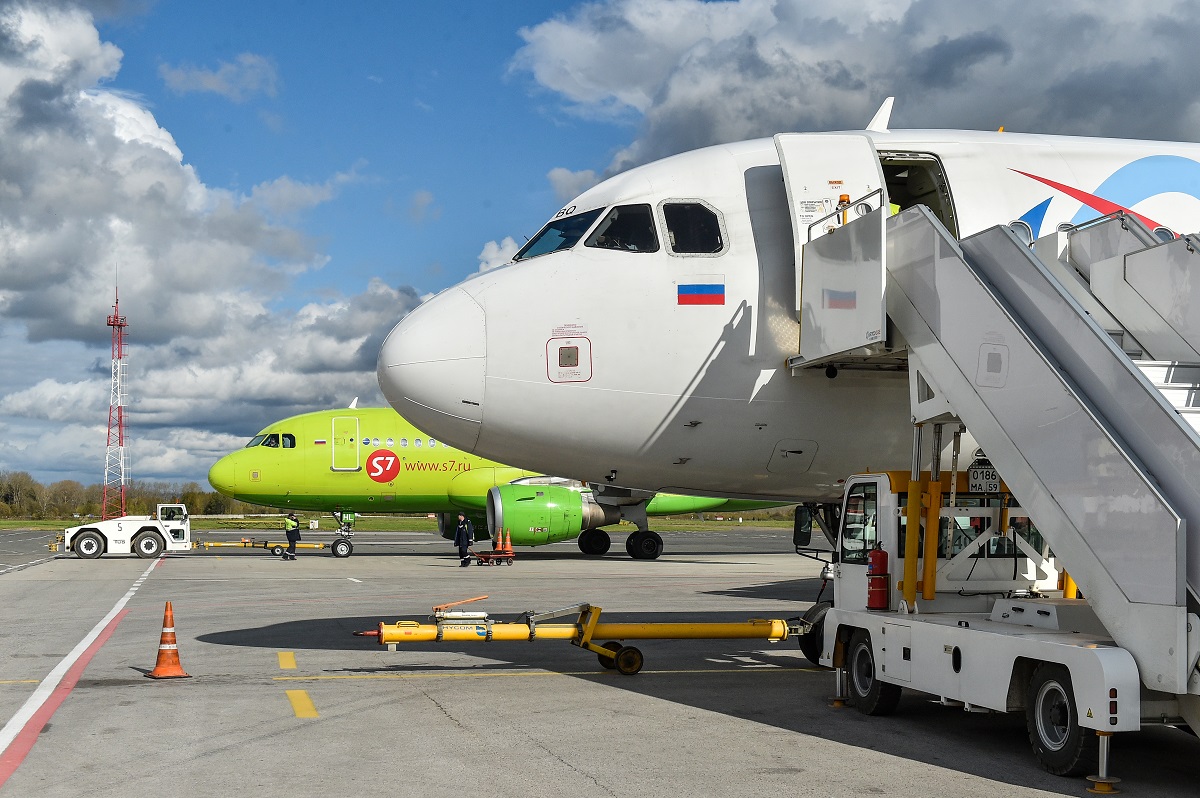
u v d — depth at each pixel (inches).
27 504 5369.1
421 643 540.4
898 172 442.6
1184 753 305.9
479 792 248.7
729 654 516.7
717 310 395.5
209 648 510.3
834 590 395.2
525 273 402.9
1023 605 310.2
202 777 261.1
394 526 3459.6
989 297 301.4
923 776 269.4
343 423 1336.1
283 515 4217.5
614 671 454.6
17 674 425.7
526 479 1339.8
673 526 3865.7
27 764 274.7
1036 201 415.8
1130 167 432.5
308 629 585.9
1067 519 270.7
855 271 352.8
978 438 307.6
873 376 402.0
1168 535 237.0
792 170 396.5
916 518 354.9
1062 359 281.1
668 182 410.9
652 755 289.7
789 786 257.4
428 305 410.0
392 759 282.0
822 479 422.9
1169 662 236.5
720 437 403.2
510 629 428.8
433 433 410.3
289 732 316.5
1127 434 257.9
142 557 1430.9
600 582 957.8
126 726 323.9
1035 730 275.7
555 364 390.9
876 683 349.4
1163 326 324.8
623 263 399.5
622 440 402.3
